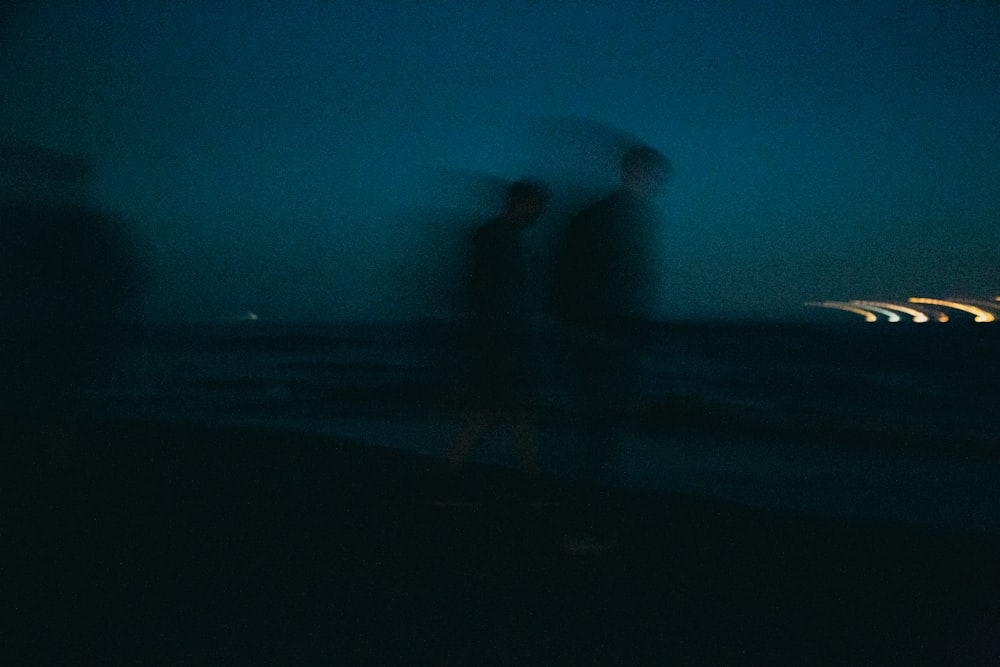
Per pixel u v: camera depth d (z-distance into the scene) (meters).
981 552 3.77
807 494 5.93
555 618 2.81
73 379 5.81
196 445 6.45
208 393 12.55
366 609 2.87
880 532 4.12
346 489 4.89
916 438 8.65
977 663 2.50
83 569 3.24
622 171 4.36
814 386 15.80
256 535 3.80
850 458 7.48
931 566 3.54
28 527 3.84
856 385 15.94
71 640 2.52
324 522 4.07
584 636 2.66
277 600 2.92
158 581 3.11
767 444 8.25
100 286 5.79
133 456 5.88
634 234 4.32
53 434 5.71
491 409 5.15
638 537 3.91
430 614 2.84
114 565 3.30
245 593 3.00
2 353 5.66
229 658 2.42
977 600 3.09
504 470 5.53
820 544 3.89
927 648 2.62
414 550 3.61
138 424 7.53
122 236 5.88
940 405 13.13
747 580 3.29
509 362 5.07
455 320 5.16
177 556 3.45
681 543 3.81
